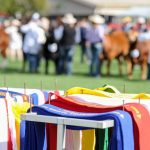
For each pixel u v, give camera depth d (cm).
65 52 1895
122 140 402
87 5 6309
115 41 1872
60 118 408
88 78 1803
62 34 1875
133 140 411
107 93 502
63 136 409
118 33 1872
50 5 6425
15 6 5666
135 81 1723
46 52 1917
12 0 5638
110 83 1619
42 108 429
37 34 1917
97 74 1884
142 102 459
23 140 459
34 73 1962
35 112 431
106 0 6131
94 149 455
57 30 1884
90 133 454
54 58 1905
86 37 1884
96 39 1859
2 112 455
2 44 2161
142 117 418
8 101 460
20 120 455
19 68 2211
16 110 472
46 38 1898
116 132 403
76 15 6406
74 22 1895
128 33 1830
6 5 5600
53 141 442
